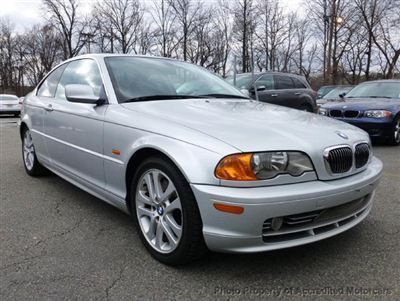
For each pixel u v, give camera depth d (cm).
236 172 238
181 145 259
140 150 289
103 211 387
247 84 967
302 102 1071
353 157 283
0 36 6381
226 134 256
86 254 295
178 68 410
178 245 264
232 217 236
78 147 369
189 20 4247
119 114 317
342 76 3559
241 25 3891
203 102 344
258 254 292
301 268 273
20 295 241
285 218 246
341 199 261
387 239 319
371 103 823
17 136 1024
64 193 447
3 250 300
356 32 3253
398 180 511
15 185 481
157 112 302
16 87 6406
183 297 240
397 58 3142
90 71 383
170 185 267
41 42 6012
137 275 265
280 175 244
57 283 254
